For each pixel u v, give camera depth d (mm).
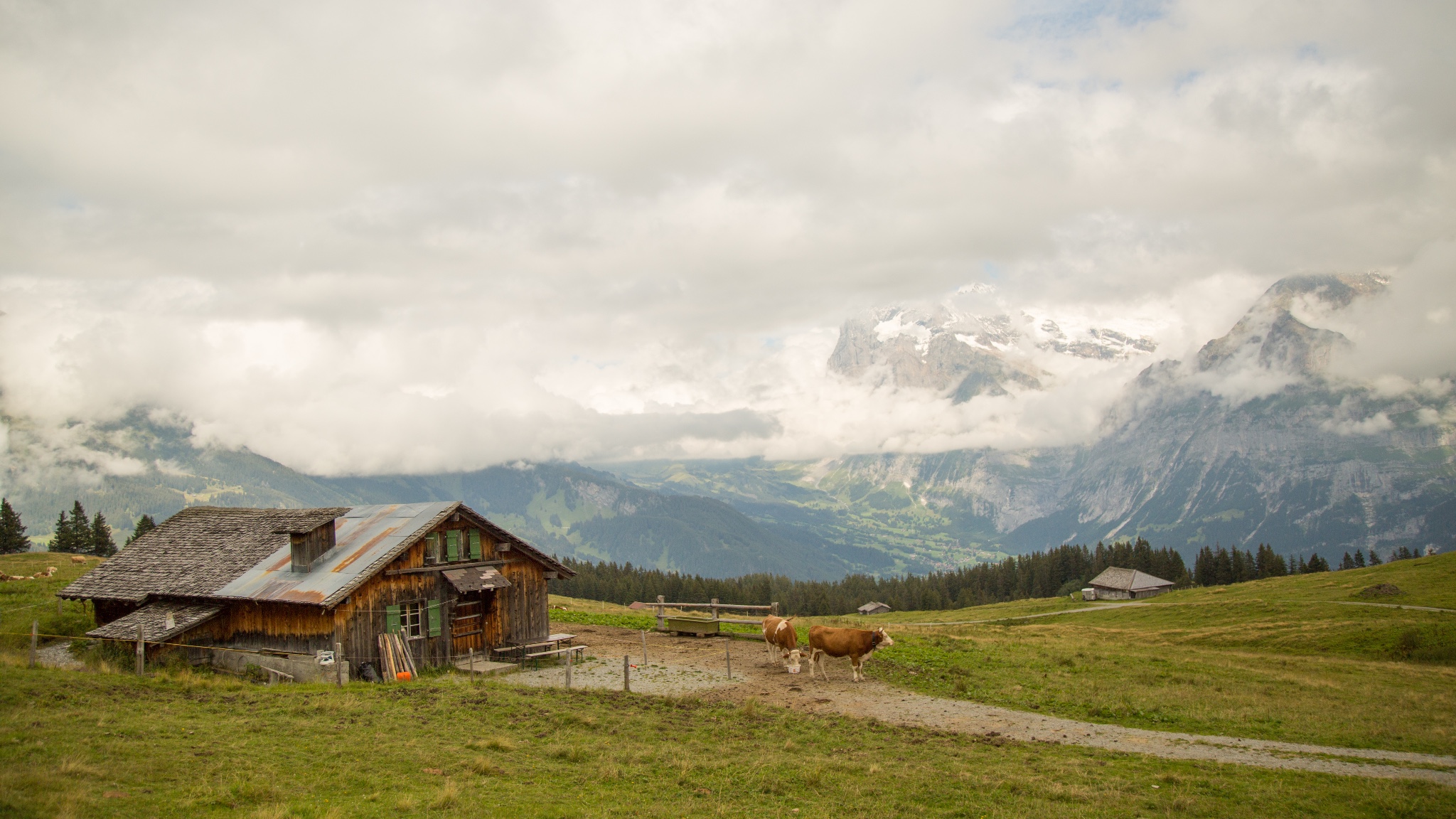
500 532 39562
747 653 39594
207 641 35281
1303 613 90625
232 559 38250
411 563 35531
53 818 13625
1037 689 33062
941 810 18172
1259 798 19484
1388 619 76125
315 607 32188
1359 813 18703
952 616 154000
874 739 24391
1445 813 18703
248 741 19719
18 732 18359
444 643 36500
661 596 48406
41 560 82562
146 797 15328
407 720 23094
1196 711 29766
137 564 40875
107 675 26594
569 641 39562
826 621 100938
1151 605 132375
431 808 16094
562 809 16750
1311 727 27781
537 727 23656
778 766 20938
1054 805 18531
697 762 20812
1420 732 27406
